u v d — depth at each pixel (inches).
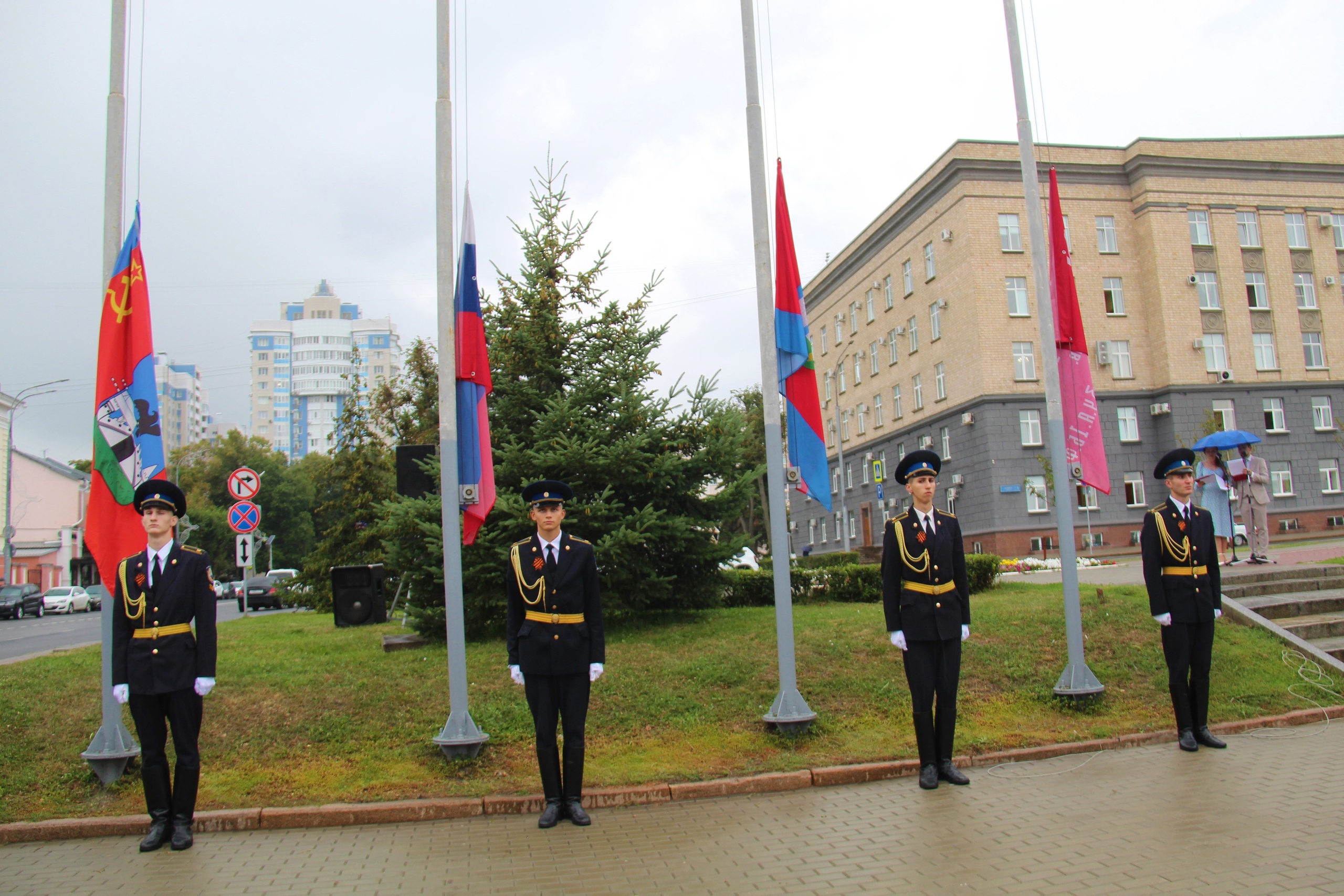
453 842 230.7
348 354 5354.3
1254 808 229.6
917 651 275.6
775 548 321.1
